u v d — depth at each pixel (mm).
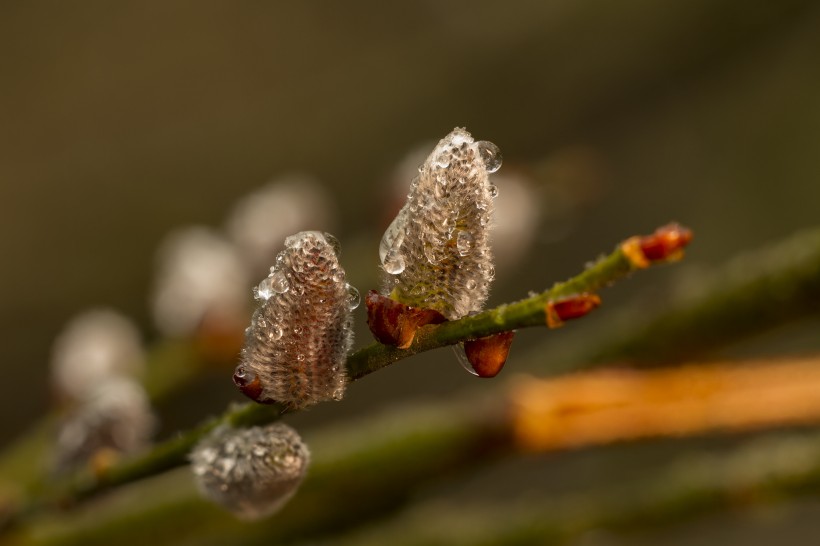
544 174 430
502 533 400
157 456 310
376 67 716
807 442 397
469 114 715
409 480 394
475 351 282
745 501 389
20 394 654
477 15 721
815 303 378
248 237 447
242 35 717
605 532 398
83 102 691
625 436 385
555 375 409
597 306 277
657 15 698
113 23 706
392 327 279
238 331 445
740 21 694
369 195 691
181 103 702
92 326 439
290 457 286
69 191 677
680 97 716
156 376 443
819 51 696
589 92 715
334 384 281
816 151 693
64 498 335
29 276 662
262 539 396
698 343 395
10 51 687
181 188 690
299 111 705
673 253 275
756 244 695
